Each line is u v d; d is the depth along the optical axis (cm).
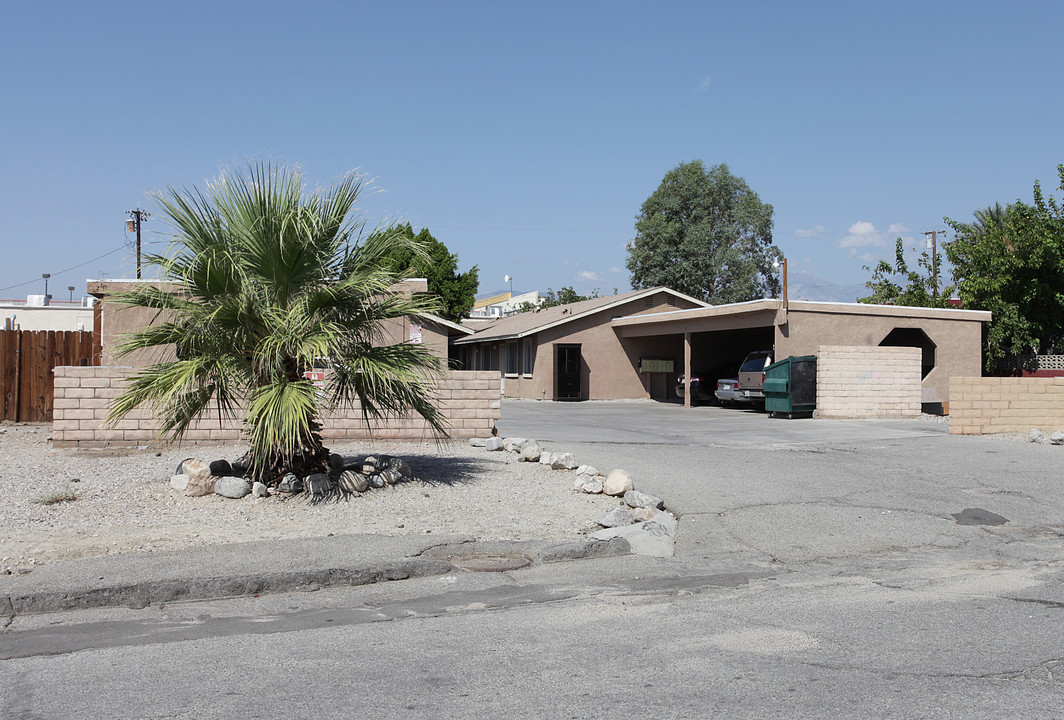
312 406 817
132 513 800
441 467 1057
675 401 2939
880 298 3206
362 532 751
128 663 471
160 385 809
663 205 5116
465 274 4628
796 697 420
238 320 834
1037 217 2706
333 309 886
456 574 669
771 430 1748
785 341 2169
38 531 736
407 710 404
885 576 677
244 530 751
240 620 555
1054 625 541
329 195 886
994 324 2672
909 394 2077
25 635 524
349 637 518
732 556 739
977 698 419
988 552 761
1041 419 1641
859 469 1168
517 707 407
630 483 943
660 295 3044
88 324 3862
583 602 598
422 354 919
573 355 2897
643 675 450
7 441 1348
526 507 867
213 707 409
